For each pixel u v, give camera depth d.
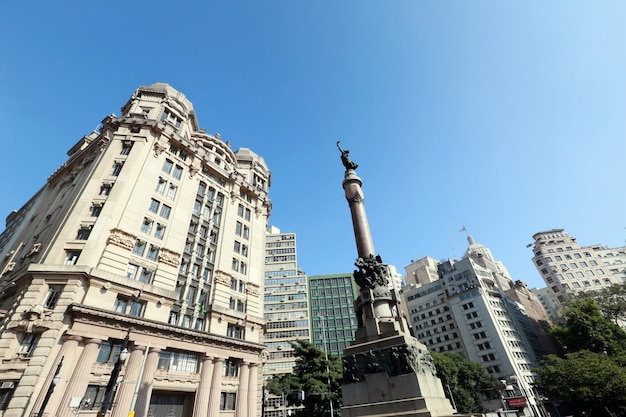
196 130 56.06
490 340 78.12
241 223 51.50
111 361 26.95
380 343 18.20
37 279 27.00
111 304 28.86
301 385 39.84
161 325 30.47
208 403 31.73
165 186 41.50
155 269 34.88
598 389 40.59
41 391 22.47
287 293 93.38
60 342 24.84
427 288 98.50
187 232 41.28
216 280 41.41
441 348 87.75
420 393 15.54
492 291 88.56
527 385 71.38
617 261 104.75
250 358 38.16
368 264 22.11
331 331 97.31
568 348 62.34
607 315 70.31
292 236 105.94
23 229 46.09
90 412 24.08
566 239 115.12
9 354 23.55
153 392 29.58
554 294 107.31
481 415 15.49
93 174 36.59
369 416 15.76
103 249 31.19
